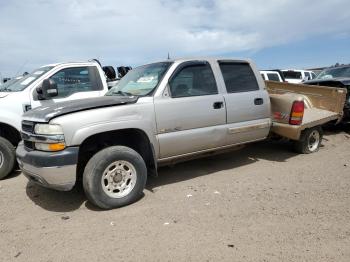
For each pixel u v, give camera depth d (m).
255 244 3.47
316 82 9.73
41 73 6.82
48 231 3.97
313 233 3.66
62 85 6.87
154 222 4.07
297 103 6.31
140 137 4.89
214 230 3.81
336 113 7.57
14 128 6.38
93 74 7.24
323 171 5.86
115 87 5.92
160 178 5.79
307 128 6.95
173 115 5.02
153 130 4.85
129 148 4.66
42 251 3.53
